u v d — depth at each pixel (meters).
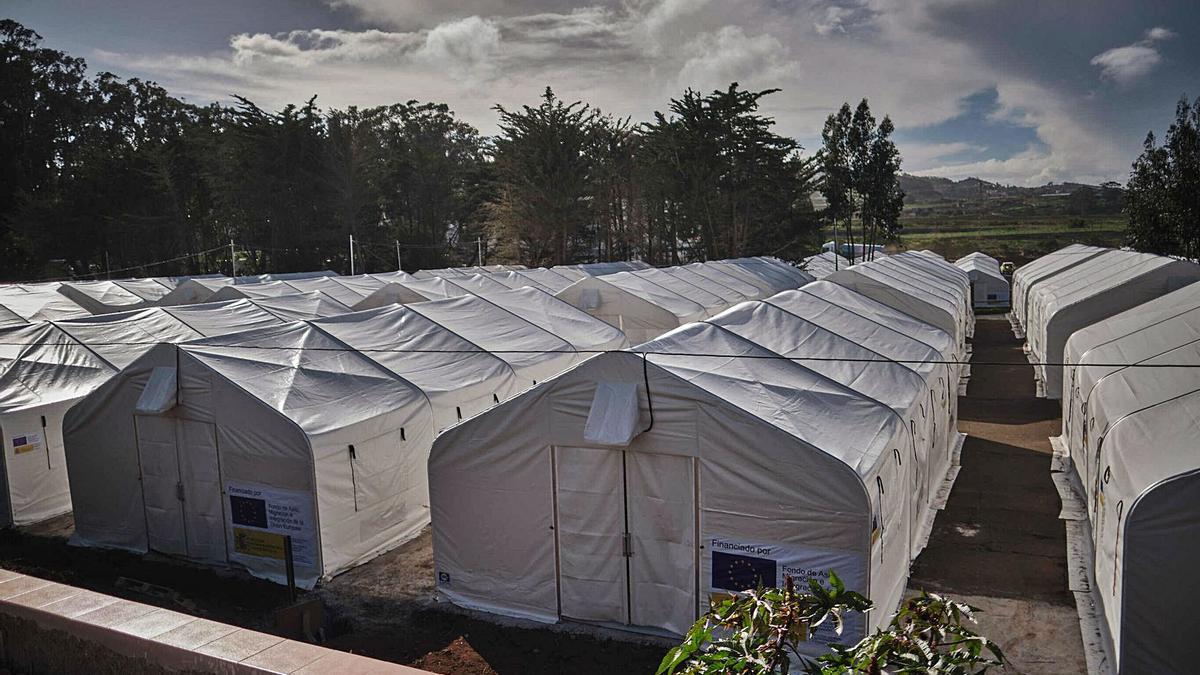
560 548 9.72
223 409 11.59
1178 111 33.91
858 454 8.84
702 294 29.17
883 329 15.77
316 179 58.03
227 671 4.19
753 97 53.34
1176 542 7.58
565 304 22.05
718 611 3.22
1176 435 8.95
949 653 2.94
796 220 55.91
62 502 14.69
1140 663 7.79
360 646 9.34
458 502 10.21
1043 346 23.73
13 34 63.84
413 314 17.22
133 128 73.12
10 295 29.25
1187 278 20.78
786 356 12.12
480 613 10.08
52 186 62.22
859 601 3.18
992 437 18.05
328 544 11.26
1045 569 11.08
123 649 4.59
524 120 56.84
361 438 11.92
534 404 9.60
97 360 16.14
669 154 55.81
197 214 61.19
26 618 5.01
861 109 56.44
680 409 8.94
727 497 8.81
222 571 11.70
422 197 65.88
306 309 21.84
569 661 8.84
